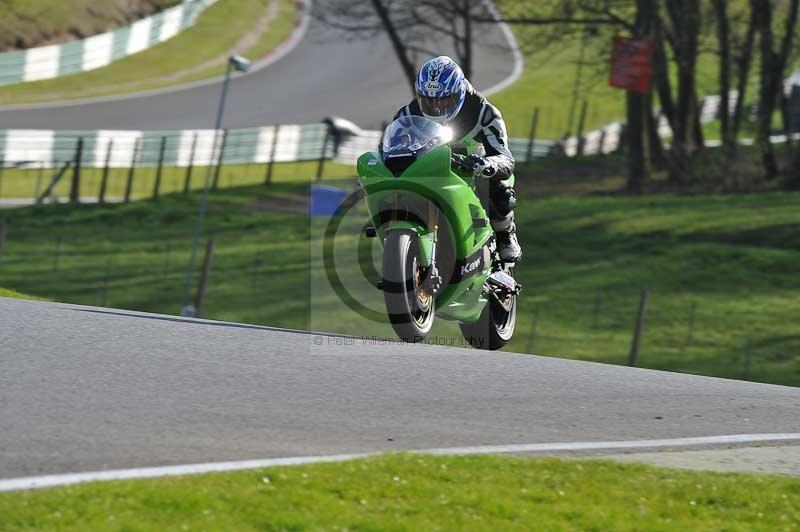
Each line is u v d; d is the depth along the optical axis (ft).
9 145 433.48
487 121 87.20
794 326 265.54
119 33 593.83
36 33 579.48
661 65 403.95
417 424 68.64
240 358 81.10
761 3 390.21
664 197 392.88
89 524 46.44
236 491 51.85
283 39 650.43
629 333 262.26
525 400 78.13
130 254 349.61
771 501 60.34
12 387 66.90
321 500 52.24
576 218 364.17
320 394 72.95
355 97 572.92
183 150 470.80
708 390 89.56
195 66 599.57
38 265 336.29
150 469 54.24
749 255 316.19
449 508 53.47
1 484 50.29
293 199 422.82
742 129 483.92
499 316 100.12
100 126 500.33
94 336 83.82
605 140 499.10
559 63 627.87
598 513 55.31
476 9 457.68
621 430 73.51
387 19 418.72
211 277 323.37
